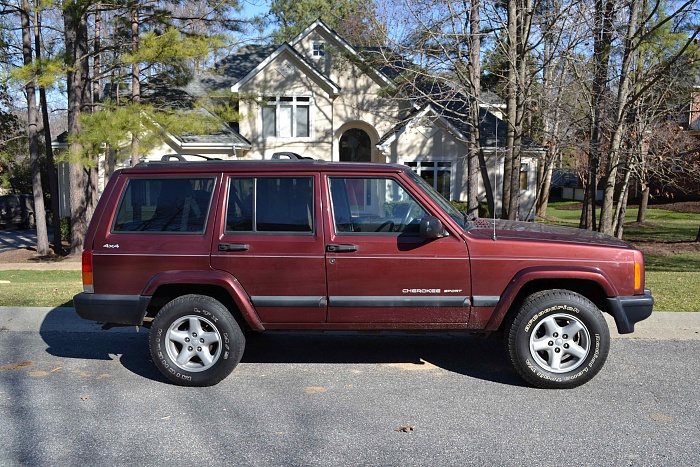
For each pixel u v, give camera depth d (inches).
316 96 952.3
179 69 643.5
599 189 1392.7
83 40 642.8
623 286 202.4
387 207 207.0
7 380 214.8
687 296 324.5
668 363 230.2
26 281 457.4
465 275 201.9
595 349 199.5
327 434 167.2
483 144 919.0
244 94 701.9
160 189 212.4
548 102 527.5
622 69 515.2
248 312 204.8
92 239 211.3
